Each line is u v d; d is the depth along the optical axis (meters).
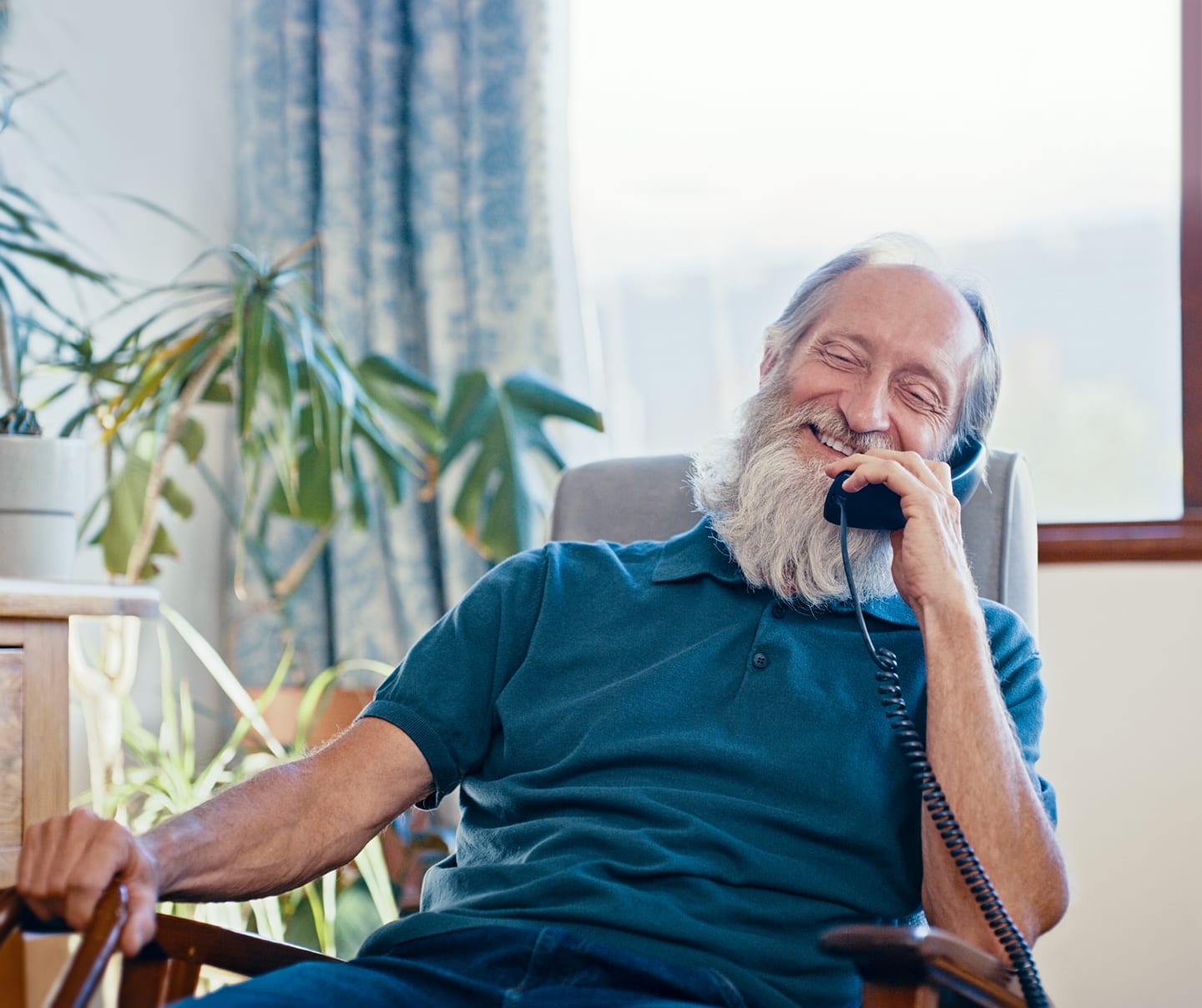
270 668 2.49
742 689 1.26
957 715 1.15
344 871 2.13
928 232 2.38
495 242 2.44
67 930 1.01
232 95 2.67
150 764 2.22
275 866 1.17
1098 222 2.28
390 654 2.44
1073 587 2.13
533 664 1.33
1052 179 2.31
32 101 2.23
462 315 2.45
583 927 1.12
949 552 1.22
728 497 1.45
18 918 0.97
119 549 2.07
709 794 1.20
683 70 2.54
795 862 1.16
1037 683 1.32
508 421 2.18
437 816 2.41
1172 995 2.03
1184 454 2.18
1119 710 2.09
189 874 1.10
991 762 1.13
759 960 1.11
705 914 1.13
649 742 1.23
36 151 2.24
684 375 2.53
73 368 2.02
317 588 2.50
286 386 2.02
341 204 2.49
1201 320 2.19
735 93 2.51
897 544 1.27
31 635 1.35
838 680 1.27
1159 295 2.25
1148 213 2.25
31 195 2.22
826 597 1.34
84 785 2.22
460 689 1.33
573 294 2.46
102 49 2.38
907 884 1.20
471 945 1.13
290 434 2.03
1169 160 2.25
